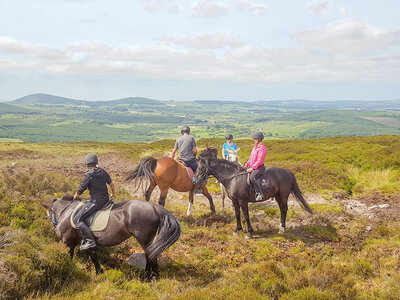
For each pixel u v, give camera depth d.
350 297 5.14
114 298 4.77
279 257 7.22
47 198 9.20
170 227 5.44
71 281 5.29
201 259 6.85
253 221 9.80
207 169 8.65
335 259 7.31
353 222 10.16
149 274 5.70
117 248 6.96
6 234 5.72
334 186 15.32
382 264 6.91
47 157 25.36
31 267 4.97
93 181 5.67
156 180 8.93
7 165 18.95
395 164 18.86
